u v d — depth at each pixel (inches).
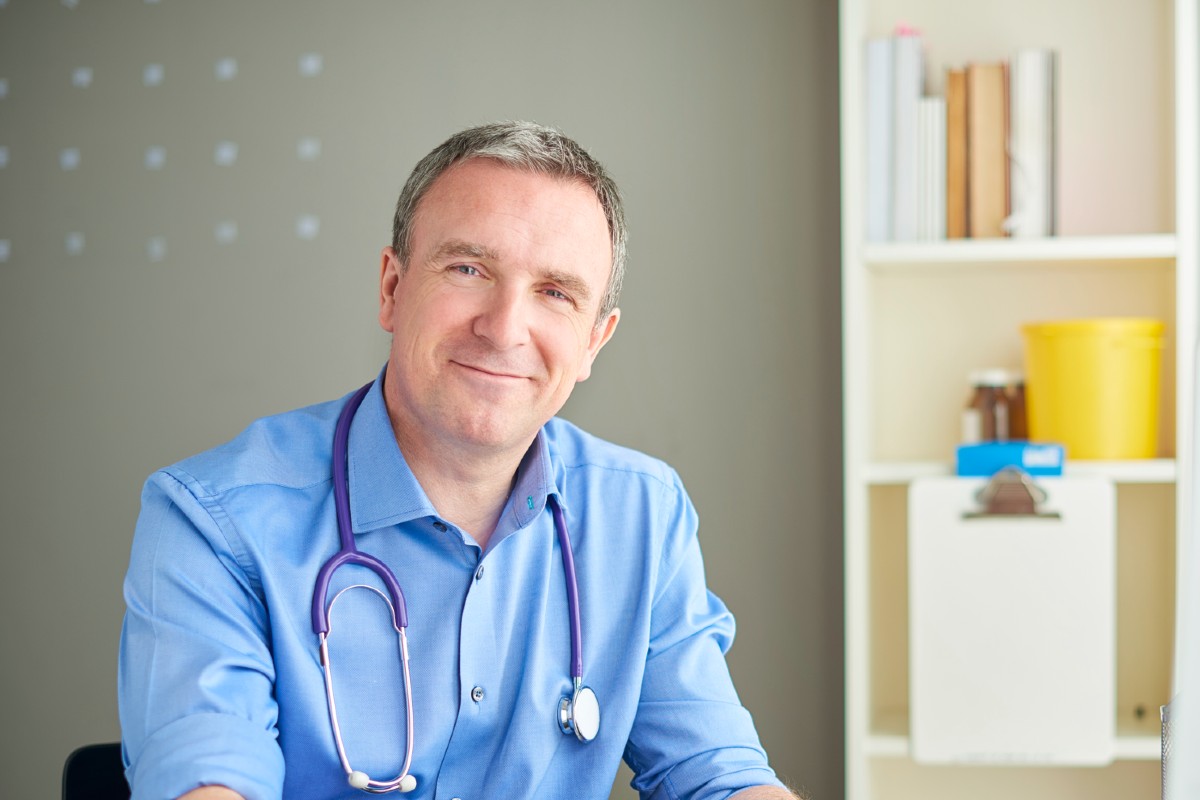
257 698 42.3
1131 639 83.4
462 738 47.0
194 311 99.6
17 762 101.1
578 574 51.7
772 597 91.4
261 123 98.7
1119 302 83.6
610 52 93.6
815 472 90.8
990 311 85.5
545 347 45.8
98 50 100.8
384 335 97.4
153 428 100.0
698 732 50.9
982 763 74.4
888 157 78.1
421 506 46.7
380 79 97.1
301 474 48.4
